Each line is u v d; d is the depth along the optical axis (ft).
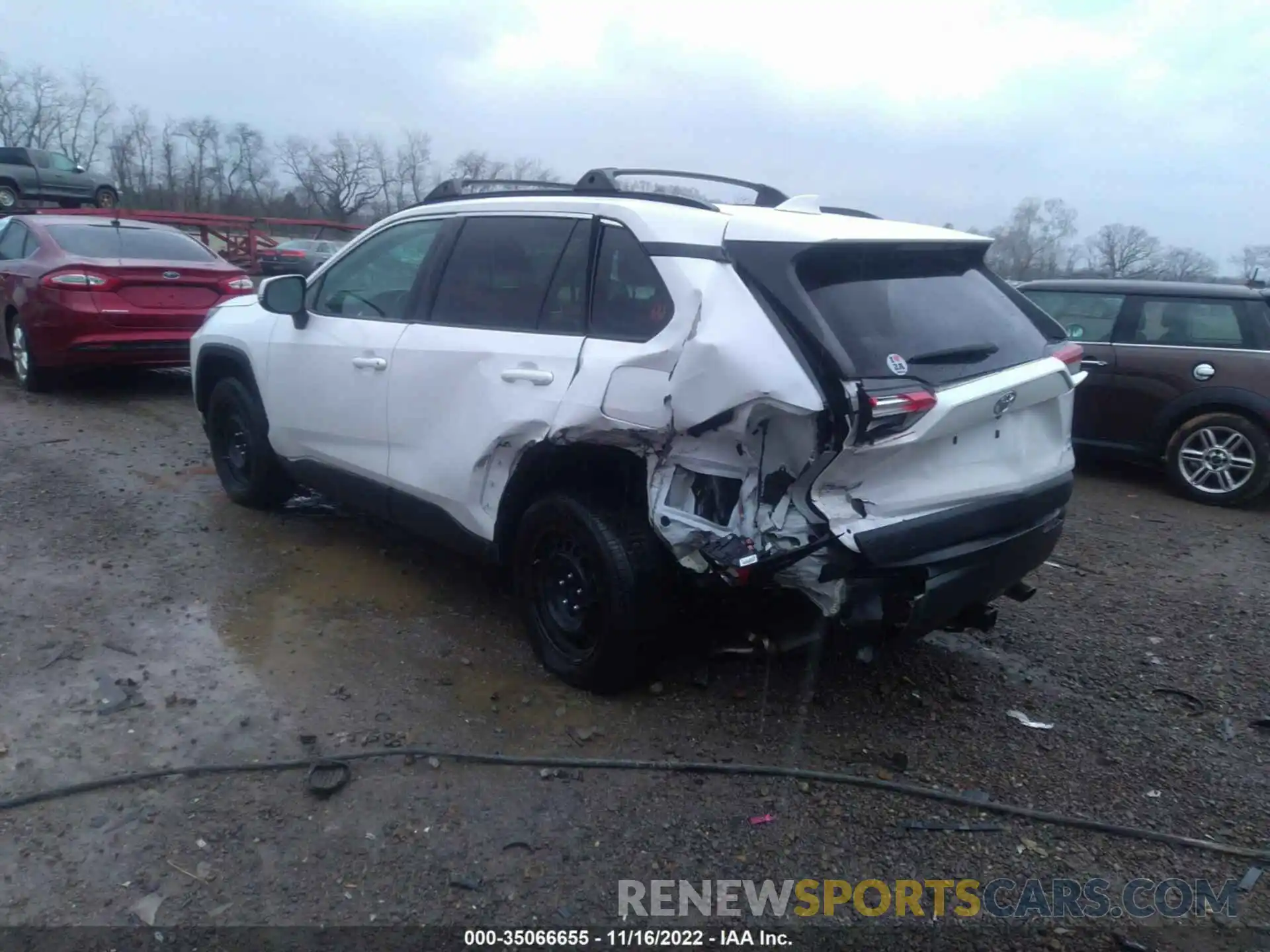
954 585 12.00
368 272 16.93
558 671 13.83
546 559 13.91
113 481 22.26
